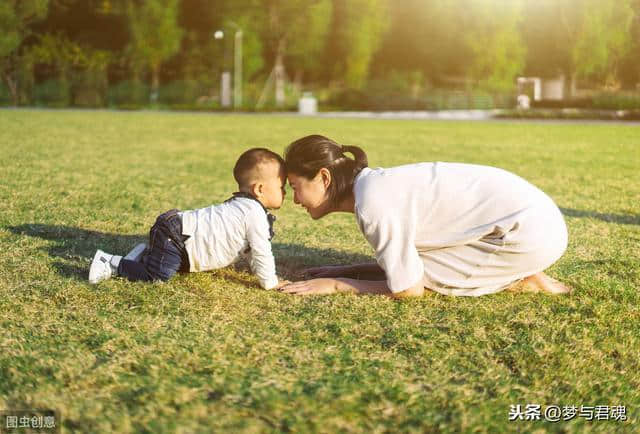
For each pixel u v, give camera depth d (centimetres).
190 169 784
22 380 214
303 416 196
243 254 319
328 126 1975
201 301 292
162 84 4428
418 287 294
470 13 4294
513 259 294
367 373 225
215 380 215
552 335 262
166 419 193
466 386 219
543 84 3631
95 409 197
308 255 392
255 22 4475
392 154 1068
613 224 496
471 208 293
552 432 195
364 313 282
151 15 4006
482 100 3791
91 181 648
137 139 1258
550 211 297
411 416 199
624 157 1029
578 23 3170
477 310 287
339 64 4791
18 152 902
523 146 1248
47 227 434
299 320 273
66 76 3941
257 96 3991
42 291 301
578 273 357
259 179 310
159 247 311
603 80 3058
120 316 272
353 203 309
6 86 3800
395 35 5103
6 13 3719
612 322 279
